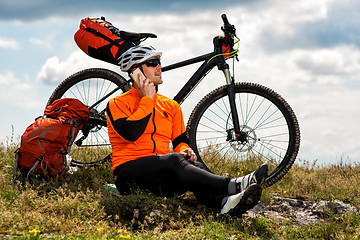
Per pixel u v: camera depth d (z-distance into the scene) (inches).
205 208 160.2
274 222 154.9
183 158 158.1
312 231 148.3
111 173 201.8
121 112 163.2
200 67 202.5
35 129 183.9
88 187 183.2
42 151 182.1
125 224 148.6
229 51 203.5
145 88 161.6
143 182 159.9
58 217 150.6
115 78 215.2
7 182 181.3
